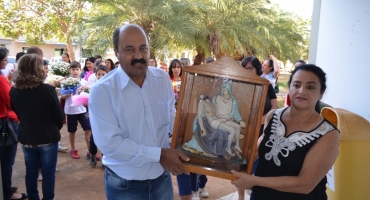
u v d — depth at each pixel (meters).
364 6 2.47
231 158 1.65
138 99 1.73
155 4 9.71
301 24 15.78
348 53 2.69
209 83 1.71
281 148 1.56
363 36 2.49
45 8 13.15
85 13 12.82
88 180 3.85
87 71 6.55
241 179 1.56
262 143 1.70
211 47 11.12
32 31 13.19
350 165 2.14
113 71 1.81
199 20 10.66
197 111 1.72
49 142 2.79
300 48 14.51
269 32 12.07
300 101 1.53
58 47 24.20
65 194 3.46
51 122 2.82
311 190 1.47
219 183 3.84
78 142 5.47
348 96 2.68
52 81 4.64
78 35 10.81
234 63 1.65
